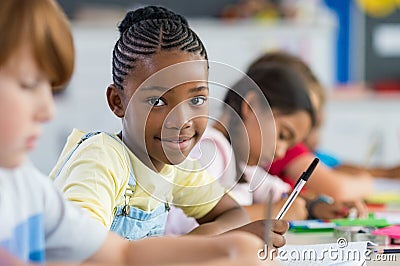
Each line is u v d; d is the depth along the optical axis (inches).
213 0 191.2
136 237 43.2
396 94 176.9
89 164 39.8
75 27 165.6
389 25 195.8
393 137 175.5
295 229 55.4
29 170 30.2
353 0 194.5
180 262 32.1
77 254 31.5
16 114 26.9
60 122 162.7
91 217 34.9
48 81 28.1
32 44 26.9
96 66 166.6
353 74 195.9
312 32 178.4
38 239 29.9
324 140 173.5
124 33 41.8
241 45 175.5
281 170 69.7
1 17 26.6
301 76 72.9
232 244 31.5
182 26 41.8
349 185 75.9
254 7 182.1
